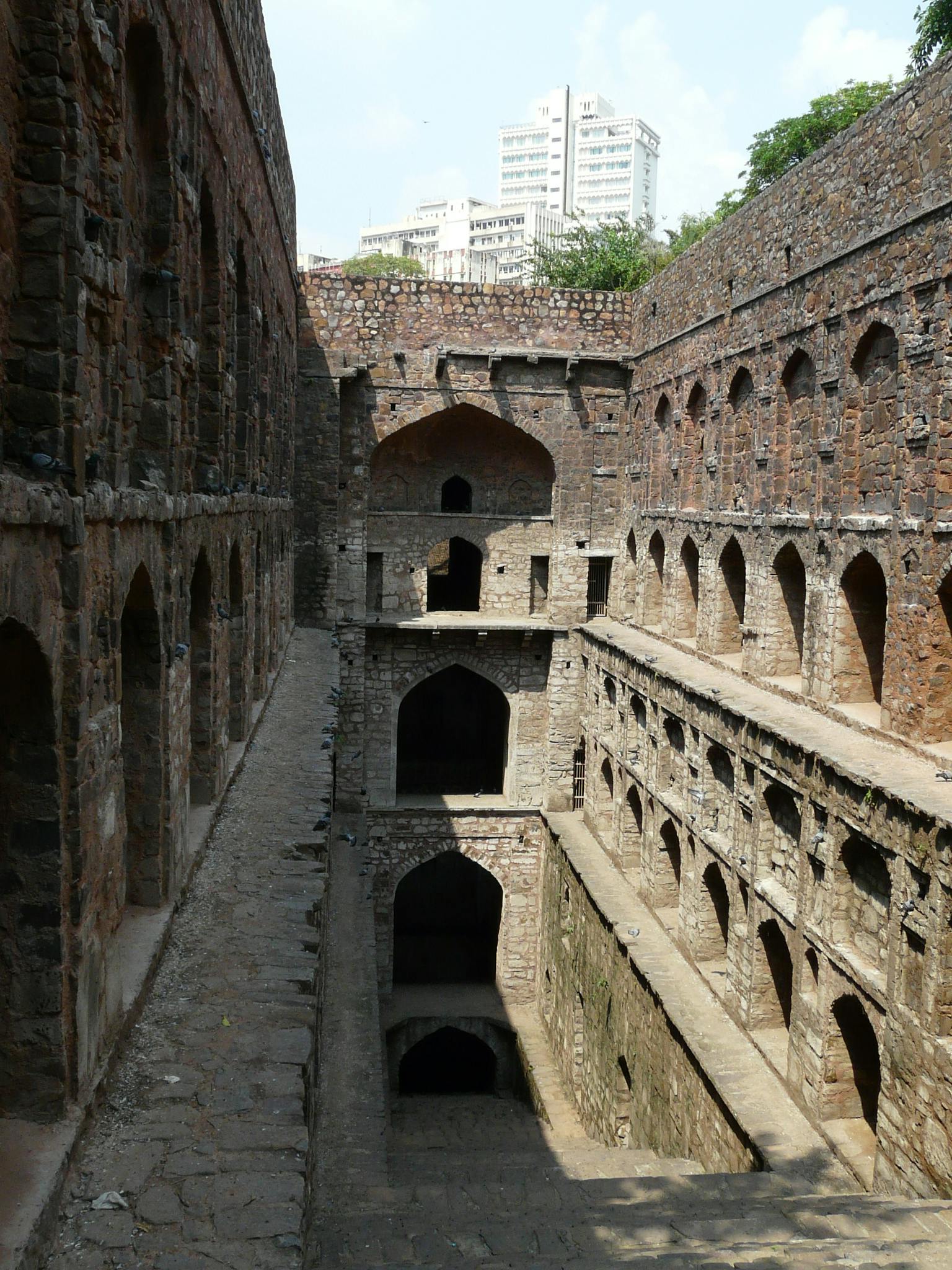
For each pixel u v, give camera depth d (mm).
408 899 24234
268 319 13406
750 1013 12219
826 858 10656
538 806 21734
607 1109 15727
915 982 9047
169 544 6754
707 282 16859
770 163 25109
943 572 10297
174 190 6672
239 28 9664
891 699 11133
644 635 19641
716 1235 7238
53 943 4594
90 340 5098
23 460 4438
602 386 21234
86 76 4852
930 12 18516
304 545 20688
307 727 12758
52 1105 4645
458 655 21625
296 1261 4109
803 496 13531
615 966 15656
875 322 11641
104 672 5262
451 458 22172
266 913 7398
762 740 12219
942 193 10391
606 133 112938
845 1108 10391
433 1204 7824
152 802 6781
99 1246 4191
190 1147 4836
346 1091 10305
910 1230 7344
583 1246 6840
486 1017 20641
